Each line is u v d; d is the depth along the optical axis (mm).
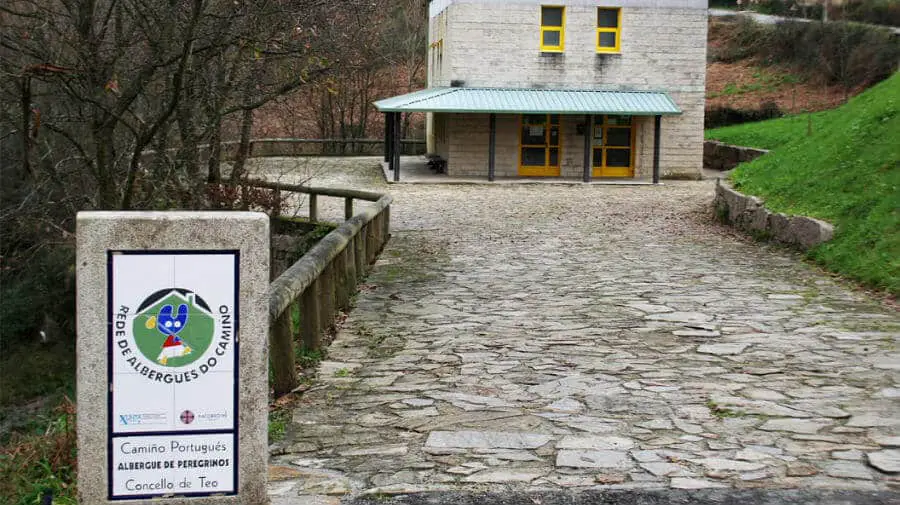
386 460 5406
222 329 3416
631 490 4805
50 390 17750
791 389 6832
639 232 17141
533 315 9852
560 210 21234
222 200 16609
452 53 29359
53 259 19266
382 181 29062
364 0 13594
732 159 33312
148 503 3422
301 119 42969
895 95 16578
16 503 5379
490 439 5758
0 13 11203
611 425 6016
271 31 11586
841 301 10383
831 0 45094
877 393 6680
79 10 10781
